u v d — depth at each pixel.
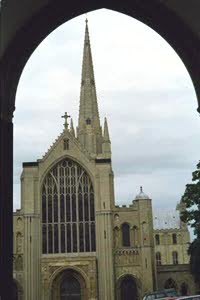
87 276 94.69
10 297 19.14
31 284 94.50
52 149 100.56
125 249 97.06
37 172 99.56
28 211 97.38
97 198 98.06
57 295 94.94
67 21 21.16
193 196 64.94
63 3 20.53
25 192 98.62
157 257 176.12
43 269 95.38
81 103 134.12
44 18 20.53
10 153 20.38
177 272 104.12
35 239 96.44
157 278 103.94
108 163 99.75
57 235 97.25
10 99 20.48
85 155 100.06
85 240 97.00
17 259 96.31
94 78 137.88
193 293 102.69
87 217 98.19
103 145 113.69
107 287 94.31
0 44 19.11
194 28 20.16
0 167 20.00
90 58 138.88
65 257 95.75
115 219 99.06
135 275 95.94
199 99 21.11
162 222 182.88
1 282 19.00
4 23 18.72
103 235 96.38
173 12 20.38
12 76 20.42
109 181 98.94
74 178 99.94
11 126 20.59
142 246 96.88
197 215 64.81
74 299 95.00
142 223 98.31
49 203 99.06
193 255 70.50
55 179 99.94
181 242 177.00
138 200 99.44
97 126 132.38
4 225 19.62
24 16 19.92
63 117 102.44
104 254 95.62
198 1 18.39
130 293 96.38
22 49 20.47
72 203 98.94
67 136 100.88
